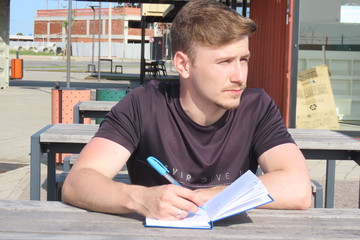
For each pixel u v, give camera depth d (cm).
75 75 2908
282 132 209
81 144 331
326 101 777
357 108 782
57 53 7756
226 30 178
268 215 164
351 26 777
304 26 779
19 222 151
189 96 197
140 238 137
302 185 183
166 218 152
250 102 210
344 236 143
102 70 3781
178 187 157
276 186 181
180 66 192
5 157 648
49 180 343
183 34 186
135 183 217
